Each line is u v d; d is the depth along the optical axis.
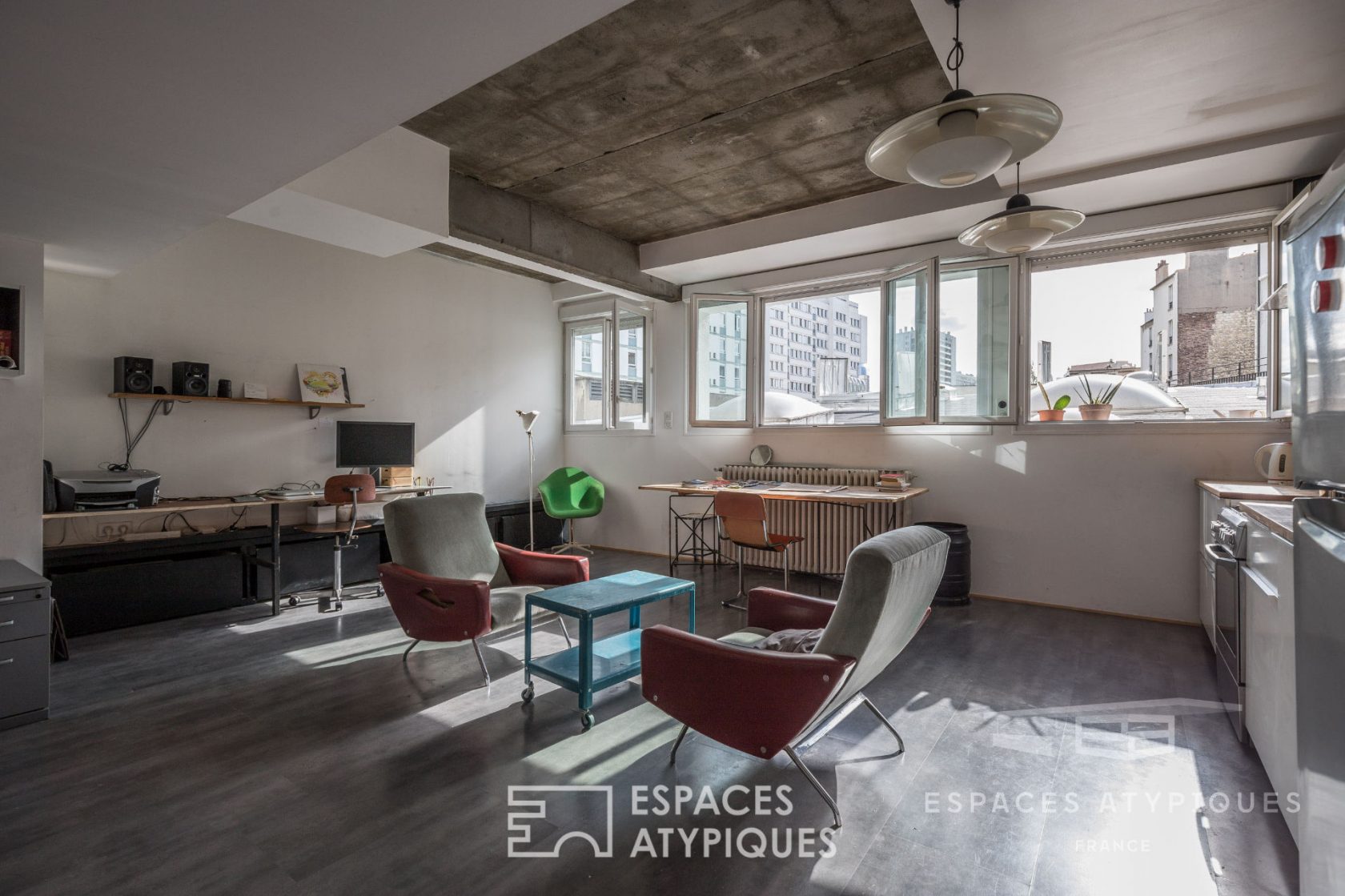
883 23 2.89
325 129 2.32
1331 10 2.42
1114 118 3.27
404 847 1.95
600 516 7.36
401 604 3.32
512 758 2.47
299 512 5.30
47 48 1.80
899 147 2.38
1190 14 2.44
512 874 1.83
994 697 3.07
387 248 4.41
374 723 2.77
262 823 2.06
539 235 5.10
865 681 2.36
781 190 4.84
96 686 3.18
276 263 5.25
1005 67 2.82
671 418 6.83
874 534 5.32
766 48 3.07
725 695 2.09
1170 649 3.74
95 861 1.88
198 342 4.81
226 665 3.48
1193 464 4.27
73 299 4.27
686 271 6.22
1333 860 1.12
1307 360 1.40
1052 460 4.75
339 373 5.59
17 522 3.33
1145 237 4.44
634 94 3.48
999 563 4.96
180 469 4.73
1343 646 1.07
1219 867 1.86
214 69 1.94
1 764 2.44
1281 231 3.86
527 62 3.17
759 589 2.85
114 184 2.75
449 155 4.18
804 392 7.60
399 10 1.70
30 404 3.38
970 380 5.06
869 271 5.62
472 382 6.67
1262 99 3.09
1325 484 1.28
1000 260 4.91
